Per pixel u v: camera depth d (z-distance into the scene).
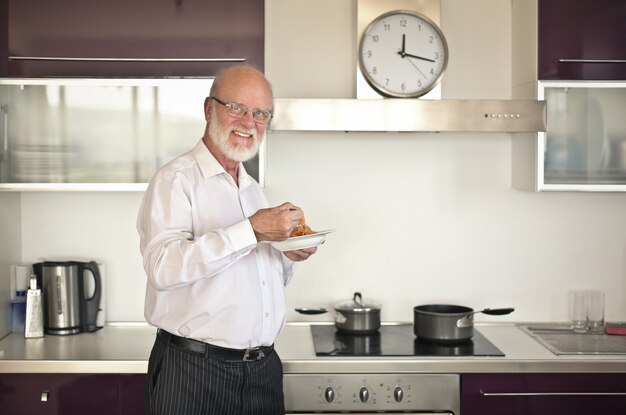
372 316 3.20
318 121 2.86
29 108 3.04
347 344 3.05
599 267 3.46
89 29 2.99
